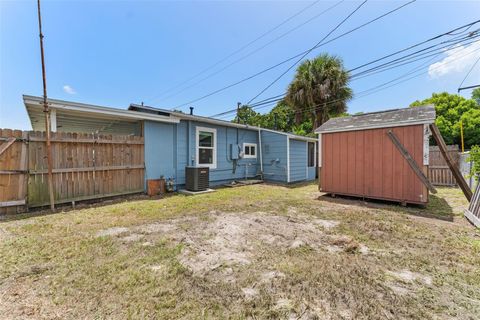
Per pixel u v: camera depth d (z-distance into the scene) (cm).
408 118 510
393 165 525
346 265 222
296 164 1012
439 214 436
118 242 277
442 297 173
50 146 454
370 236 306
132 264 220
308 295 174
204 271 209
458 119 1673
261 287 184
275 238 296
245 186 842
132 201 543
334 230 331
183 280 193
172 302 164
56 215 407
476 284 192
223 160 883
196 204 506
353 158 589
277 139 973
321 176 649
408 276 204
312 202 545
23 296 169
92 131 972
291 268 215
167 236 298
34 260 226
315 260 233
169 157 694
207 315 151
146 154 631
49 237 293
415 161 497
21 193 420
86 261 225
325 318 149
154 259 231
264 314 153
